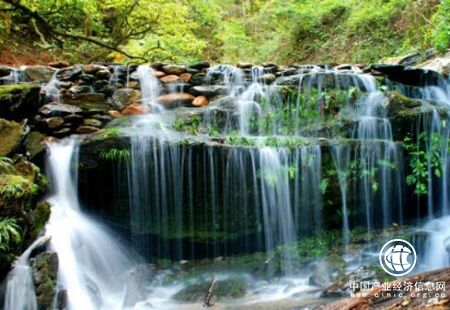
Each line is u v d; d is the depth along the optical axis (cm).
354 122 543
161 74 595
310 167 495
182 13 970
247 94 582
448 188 553
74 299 361
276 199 488
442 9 793
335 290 388
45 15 848
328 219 510
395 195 532
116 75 578
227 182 472
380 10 1024
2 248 304
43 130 477
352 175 509
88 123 503
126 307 389
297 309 364
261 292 416
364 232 516
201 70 615
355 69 654
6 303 306
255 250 492
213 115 545
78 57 974
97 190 461
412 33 941
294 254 481
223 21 1442
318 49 1247
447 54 733
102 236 453
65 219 416
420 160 538
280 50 1385
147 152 459
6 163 363
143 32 962
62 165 443
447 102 609
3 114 428
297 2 1244
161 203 467
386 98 554
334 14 1252
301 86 586
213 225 477
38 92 478
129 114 552
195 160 463
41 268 323
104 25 1054
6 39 901
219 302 397
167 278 446
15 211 326
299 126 561
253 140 494
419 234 498
